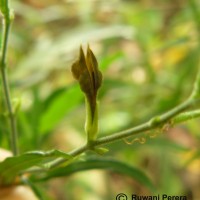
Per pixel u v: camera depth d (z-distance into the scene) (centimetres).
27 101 31
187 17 39
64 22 46
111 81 29
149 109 34
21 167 19
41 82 34
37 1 50
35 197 22
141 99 36
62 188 38
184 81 33
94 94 17
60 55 37
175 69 39
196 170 42
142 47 37
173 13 44
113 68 39
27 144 25
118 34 36
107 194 39
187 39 33
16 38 39
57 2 49
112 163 21
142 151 38
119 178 42
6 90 20
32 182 21
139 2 46
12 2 40
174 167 40
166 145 26
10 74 32
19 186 22
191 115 17
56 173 21
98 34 36
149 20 41
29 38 41
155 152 38
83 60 17
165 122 16
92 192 38
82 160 20
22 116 26
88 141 17
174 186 38
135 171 21
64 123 36
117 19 42
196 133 38
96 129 17
